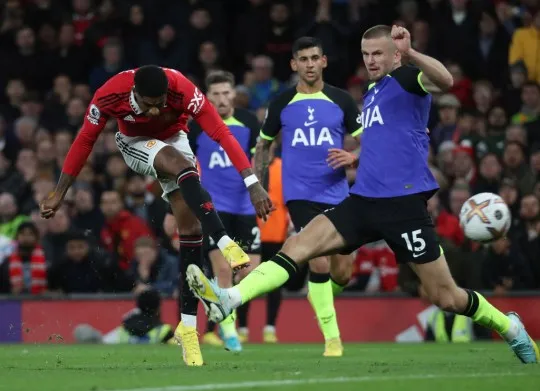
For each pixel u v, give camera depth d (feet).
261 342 104.32
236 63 142.00
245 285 53.47
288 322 105.29
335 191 75.10
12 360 68.28
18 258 108.06
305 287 110.11
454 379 48.16
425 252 55.31
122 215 110.52
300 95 76.07
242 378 49.29
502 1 140.36
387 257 106.93
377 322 104.68
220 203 87.40
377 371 53.98
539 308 103.04
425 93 55.93
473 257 104.37
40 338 105.70
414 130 56.13
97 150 128.26
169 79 56.08
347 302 105.19
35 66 143.23
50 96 137.28
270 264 54.54
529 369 55.21
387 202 55.47
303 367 57.93
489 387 45.01
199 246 59.62
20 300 105.91
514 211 109.91
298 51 75.77
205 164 87.81
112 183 122.31
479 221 61.11
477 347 87.25
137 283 106.42
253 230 88.02
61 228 113.91
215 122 57.26
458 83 130.21
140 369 56.59
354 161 71.97
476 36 135.85
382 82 56.70
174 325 105.81
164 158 56.29
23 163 125.70
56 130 134.82
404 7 139.74
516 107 129.29
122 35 142.82
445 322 102.58
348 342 102.73
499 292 103.24
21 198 124.06
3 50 144.36
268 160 77.51
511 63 134.10
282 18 139.54
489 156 113.80
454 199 108.06
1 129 132.57
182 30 142.10
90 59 143.84
